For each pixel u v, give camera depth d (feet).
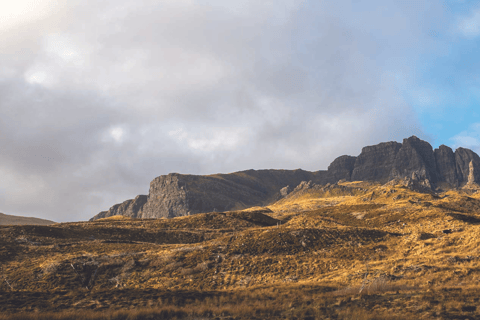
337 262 172.96
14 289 156.76
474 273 122.42
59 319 79.15
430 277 124.36
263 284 149.79
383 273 137.80
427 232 222.07
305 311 82.99
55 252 216.74
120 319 81.46
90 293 110.11
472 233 183.42
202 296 108.78
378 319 73.46
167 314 84.58
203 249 197.88
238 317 81.82
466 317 72.64
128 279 165.68
